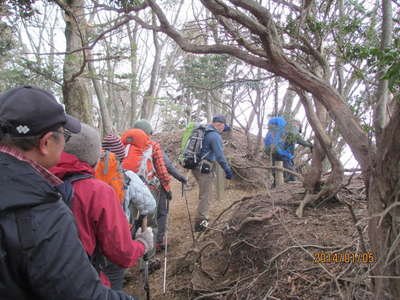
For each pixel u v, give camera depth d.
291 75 2.08
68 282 1.07
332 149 3.21
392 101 1.74
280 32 2.78
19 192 1.03
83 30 4.79
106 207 1.75
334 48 3.01
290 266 2.75
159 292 3.57
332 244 2.77
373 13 2.47
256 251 3.25
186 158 4.49
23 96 1.12
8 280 1.01
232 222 3.86
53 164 1.21
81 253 1.13
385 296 1.57
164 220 4.26
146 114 9.18
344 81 2.93
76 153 1.79
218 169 5.68
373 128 1.76
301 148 5.36
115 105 11.55
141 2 2.92
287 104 4.79
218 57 5.44
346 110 1.96
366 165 1.79
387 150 1.50
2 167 1.06
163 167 3.85
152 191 3.71
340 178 3.29
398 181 1.52
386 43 1.59
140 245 1.97
